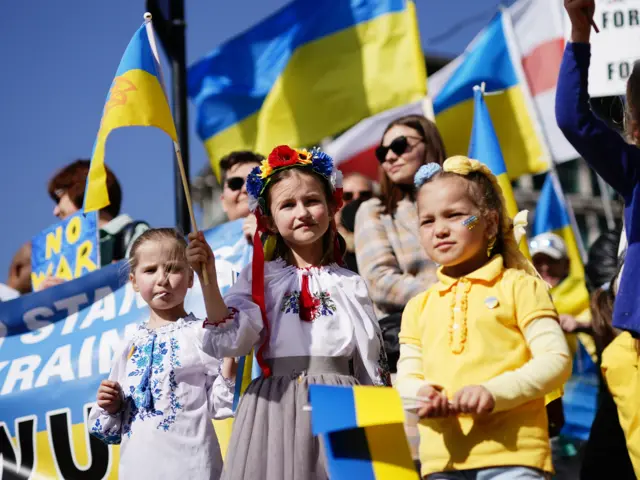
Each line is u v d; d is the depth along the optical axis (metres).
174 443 4.66
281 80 7.91
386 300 5.68
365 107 7.61
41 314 6.43
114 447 5.91
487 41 7.72
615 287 5.43
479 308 3.74
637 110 3.97
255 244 4.32
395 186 6.00
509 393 3.45
